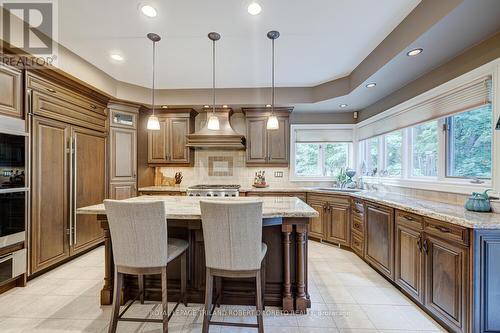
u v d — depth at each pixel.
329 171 4.85
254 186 4.64
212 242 1.77
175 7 2.14
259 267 1.76
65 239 3.11
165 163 4.59
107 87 3.66
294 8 2.16
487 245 1.64
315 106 4.34
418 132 3.11
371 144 4.33
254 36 2.61
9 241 2.41
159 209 1.75
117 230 1.79
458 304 1.75
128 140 4.16
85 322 2.00
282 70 3.48
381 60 2.68
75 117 3.26
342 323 2.00
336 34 2.55
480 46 2.15
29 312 2.13
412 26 2.15
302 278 2.16
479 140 2.27
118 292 1.83
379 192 3.64
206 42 2.73
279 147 4.55
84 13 2.22
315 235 4.17
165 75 3.70
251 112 4.54
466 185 2.29
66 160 3.12
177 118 4.55
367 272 2.94
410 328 1.94
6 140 2.38
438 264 1.93
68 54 2.89
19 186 2.51
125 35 2.59
